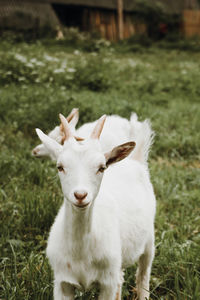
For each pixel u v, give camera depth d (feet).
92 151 8.66
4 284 11.94
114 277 9.99
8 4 78.69
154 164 22.79
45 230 14.92
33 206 15.30
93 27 91.50
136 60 63.87
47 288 11.43
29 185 18.24
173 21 99.14
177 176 21.33
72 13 88.84
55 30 77.87
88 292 11.69
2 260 13.28
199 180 21.12
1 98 29.71
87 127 18.88
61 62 44.52
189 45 87.40
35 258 13.03
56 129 16.67
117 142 18.10
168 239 14.35
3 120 26.45
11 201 16.74
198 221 16.80
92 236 9.53
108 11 94.17
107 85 39.88
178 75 51.78
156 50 80.94
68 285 10.12
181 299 11.16
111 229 10.03
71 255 9.59
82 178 8.32
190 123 31.30
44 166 19.80
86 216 9.15
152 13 96.94
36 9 81.25
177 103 38.40
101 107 27.25
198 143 26.32
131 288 12.92
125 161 12.64
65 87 34.76
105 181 11.55
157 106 35.58
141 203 11.71
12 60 40.11
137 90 41.39
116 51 73.56
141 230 11.40
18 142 23.04
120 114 26.78
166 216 17.25
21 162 20.27
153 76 50.03
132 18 98.37
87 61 48.73
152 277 13.15
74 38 75.36
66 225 9.46
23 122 24.61
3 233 14.30
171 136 27.09
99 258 9.68
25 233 14.85
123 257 11.09
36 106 26.32
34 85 34.42
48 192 16.75
